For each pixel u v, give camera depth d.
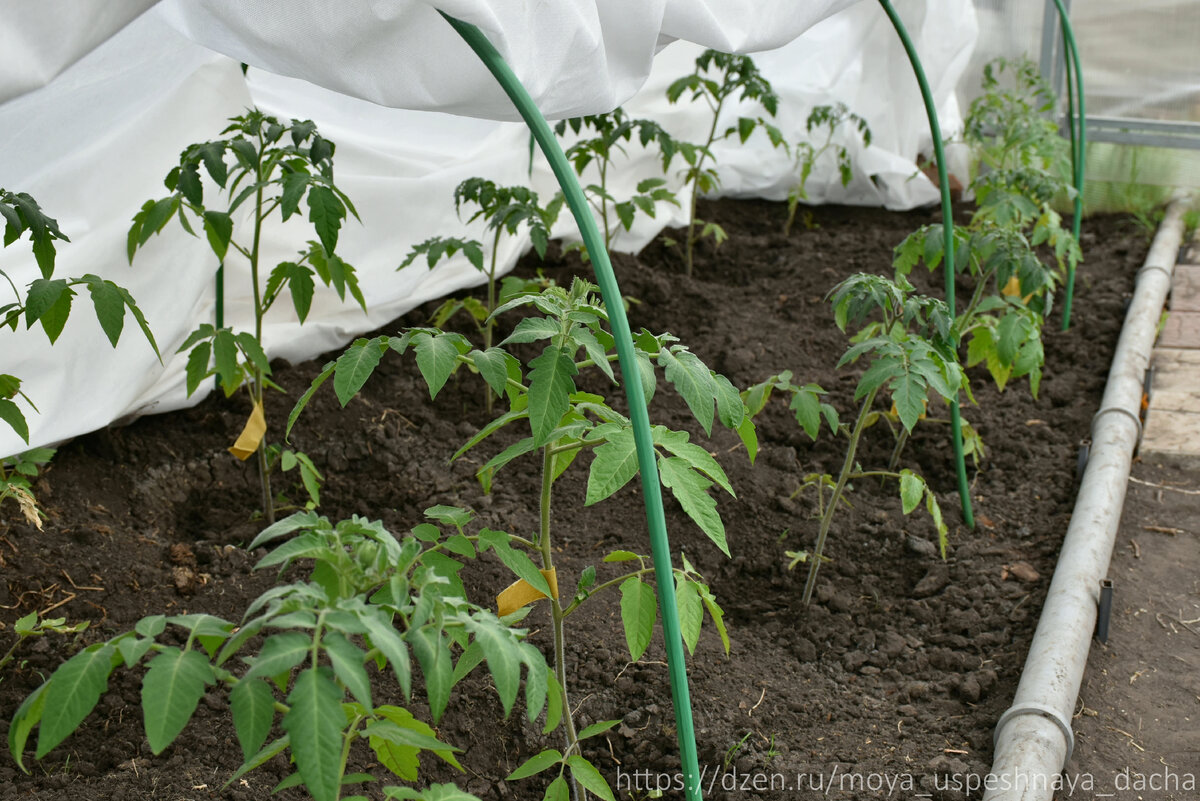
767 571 3.07
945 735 2.42
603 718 2.45
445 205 4.08
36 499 2.92
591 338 1.60
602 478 1.62
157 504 3.11
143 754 2.24
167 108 3.00
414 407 3.69
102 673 1.17
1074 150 4.80
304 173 2.51
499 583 2.83
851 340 3.33
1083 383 4.21
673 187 5.36
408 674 1.16
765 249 5.45
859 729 2.45
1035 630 2.76
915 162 6.25
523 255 4.72
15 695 2.34
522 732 2.36
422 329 1.66
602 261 1.66
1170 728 2.51
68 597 2.63
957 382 2.58
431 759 2.28
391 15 1.77
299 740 1.09
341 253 3.80
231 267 3.53
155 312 3.09
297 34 1.83
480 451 3.53
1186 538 3.30
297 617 1.15
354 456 3.42
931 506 2.74
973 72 6.30
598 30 1.92
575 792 2.08
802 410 2.70
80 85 2.88
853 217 5.98
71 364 2.93
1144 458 3.76
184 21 1.97
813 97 5.78
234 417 3.44
